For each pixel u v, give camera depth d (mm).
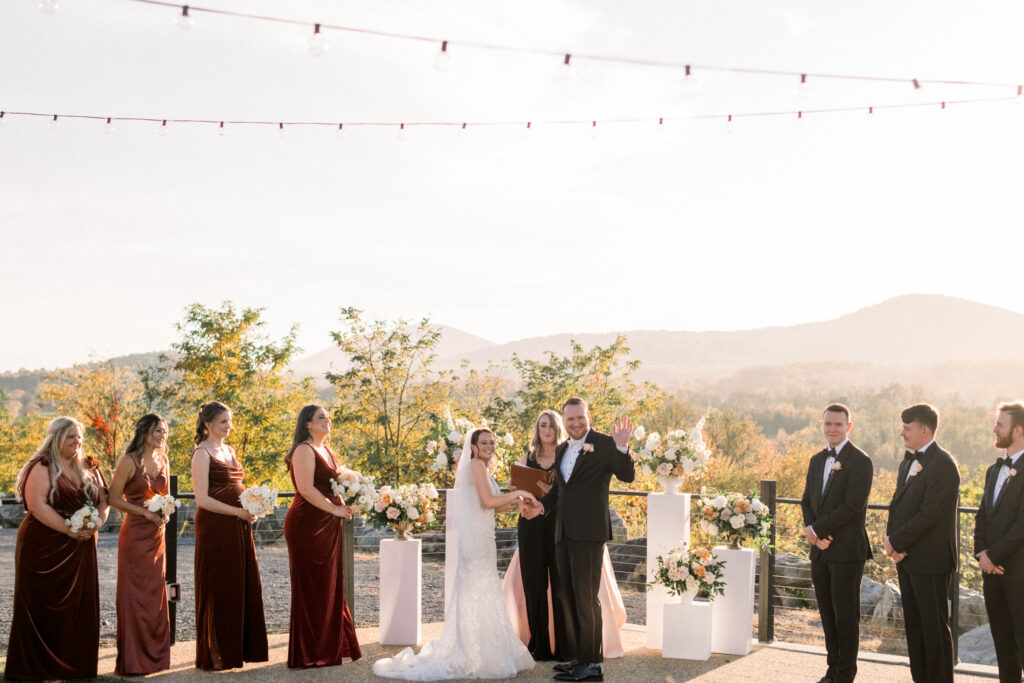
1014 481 5680
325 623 6781
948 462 5891
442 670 6445
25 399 94562
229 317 27906
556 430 7105
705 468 7445
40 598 6164
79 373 30672
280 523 20031
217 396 27297
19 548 6207
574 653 6852
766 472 37312
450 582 7457
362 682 6336
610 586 7234
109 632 10961
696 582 6977
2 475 37000
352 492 6789
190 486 27031
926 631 5883
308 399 28703
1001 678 5789
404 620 7469
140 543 6559
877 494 38031
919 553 5910
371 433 27547
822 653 7219
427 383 27812
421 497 7609
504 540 13945
